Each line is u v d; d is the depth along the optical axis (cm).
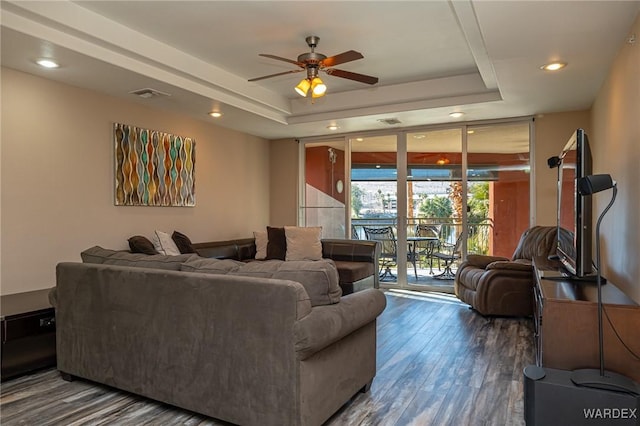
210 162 580
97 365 271
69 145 399
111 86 404
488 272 453
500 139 568
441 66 441
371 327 271
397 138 630
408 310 488
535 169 536
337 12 314
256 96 505
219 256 539
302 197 704
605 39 279
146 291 247
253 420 213
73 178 402
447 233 604
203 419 235
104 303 266
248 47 382
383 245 646
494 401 255
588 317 218
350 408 246
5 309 300
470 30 301
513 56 313
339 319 218
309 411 206
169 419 235
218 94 458
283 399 205
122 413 242
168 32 349
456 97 480
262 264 239
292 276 225
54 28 298
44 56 325
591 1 226
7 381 287
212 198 583
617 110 308
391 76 476
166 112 507
